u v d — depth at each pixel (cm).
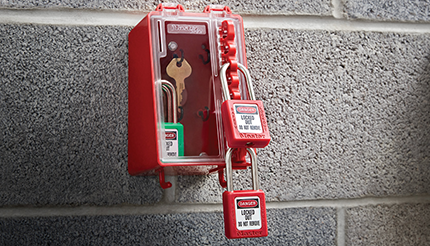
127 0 64
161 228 62
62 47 62
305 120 67
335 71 69
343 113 69
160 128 49
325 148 67
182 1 65
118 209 61
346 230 67
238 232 47
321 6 70
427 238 69
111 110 62
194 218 63
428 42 73
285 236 65
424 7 72
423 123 71
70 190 60
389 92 71
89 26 63
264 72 67
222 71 51
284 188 66
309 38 69
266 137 47
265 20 68
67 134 61
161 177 55
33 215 60
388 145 70
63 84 62
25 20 61
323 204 67
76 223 60
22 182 60
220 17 55
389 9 72
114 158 62
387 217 68
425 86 72
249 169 65
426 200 70
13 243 59
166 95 55
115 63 63
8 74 61
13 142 60
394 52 72
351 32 70
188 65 57
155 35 52
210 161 50
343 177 68
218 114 53
